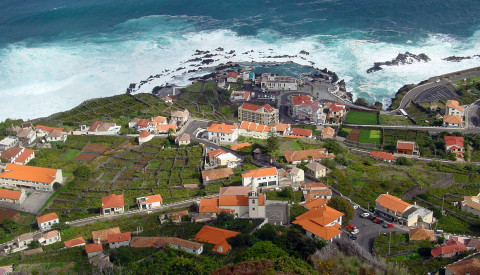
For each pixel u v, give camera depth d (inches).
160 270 6294.3
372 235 7554.1
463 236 7652.6
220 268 6087.6
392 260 6884.8
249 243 6919.3
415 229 7534.5
